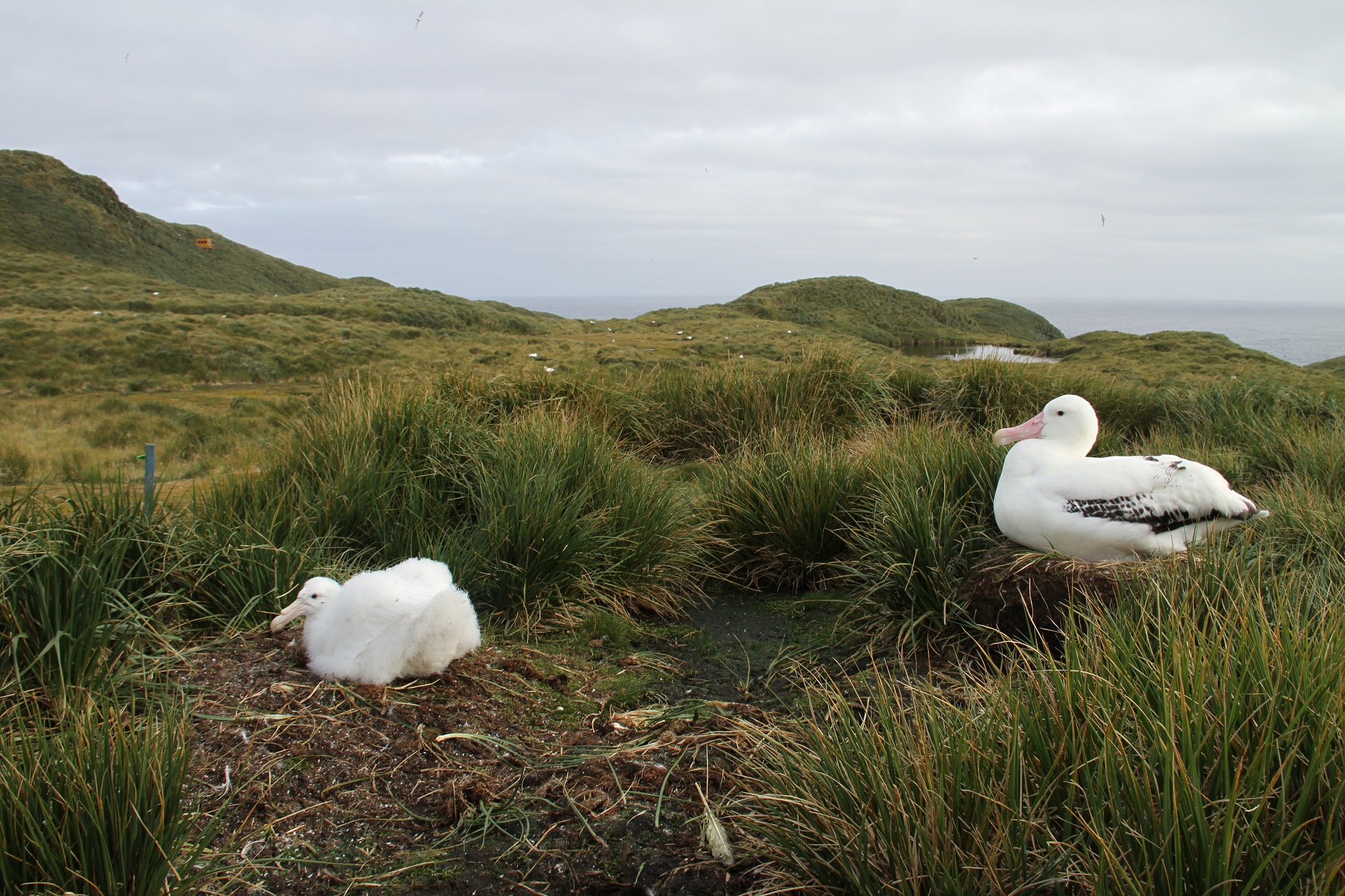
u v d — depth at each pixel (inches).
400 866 110.4
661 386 378.6
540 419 259.3
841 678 170.1
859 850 90.4
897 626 182.9
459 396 318.7
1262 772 79.1
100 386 811.4
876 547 196.2
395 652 146.6
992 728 100.0
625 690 164.9
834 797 99.8
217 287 2775.6
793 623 203.9
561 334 1299.2
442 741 136.0
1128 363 785.6
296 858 109.9
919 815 88.8
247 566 177.6
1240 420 304.0
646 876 109.1
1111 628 116.5
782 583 226.5
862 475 234.5
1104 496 163.2
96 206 2765.7
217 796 117.7
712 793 126.7
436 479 230.8
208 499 207.2
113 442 541.0
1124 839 80.4
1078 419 177.9
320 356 976.9
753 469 247.1
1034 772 93.0
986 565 175.3
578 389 343.6
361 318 1419.8
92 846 93.0
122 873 92.7
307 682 147.6
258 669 150.7
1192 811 76.7
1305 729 85.4
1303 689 90.3
